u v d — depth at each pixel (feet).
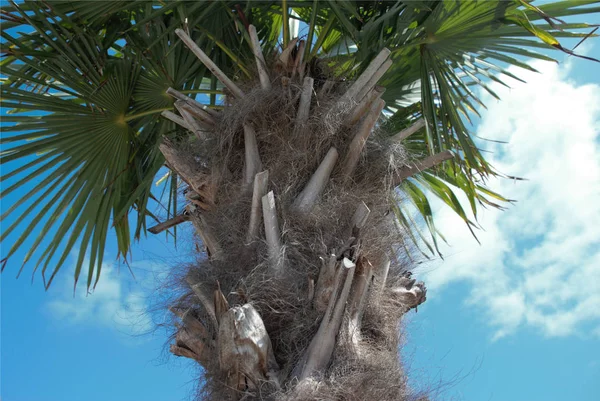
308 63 12.19
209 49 13.89
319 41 12.48
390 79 15.01
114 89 14.06
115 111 14.19
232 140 11.18
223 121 11.49
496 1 12.37
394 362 9.12
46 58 13.55
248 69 12.96
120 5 13.52
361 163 11.01
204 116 11.84
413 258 11.13
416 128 11.76
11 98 13.11
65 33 13.61
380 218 10.55
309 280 8.98
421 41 13.46
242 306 8.43
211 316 9.32
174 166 11.11
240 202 10.19
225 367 8.20
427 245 13.47
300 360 8.44
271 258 9.24
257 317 8.34
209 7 12.66
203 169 11.14
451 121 13.42
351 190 10.58
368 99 10.93
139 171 14.51
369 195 10.73
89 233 13.67
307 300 8.93
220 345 8.21
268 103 11.19
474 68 14.43
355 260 9.23
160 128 15.02
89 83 13.83
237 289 9.18
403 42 13.57
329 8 13.53
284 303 8.87
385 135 11.74
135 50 14.32
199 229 10.59
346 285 8.84
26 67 14.23
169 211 13.78
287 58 11.85
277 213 9.69
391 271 10.44
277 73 11.90
